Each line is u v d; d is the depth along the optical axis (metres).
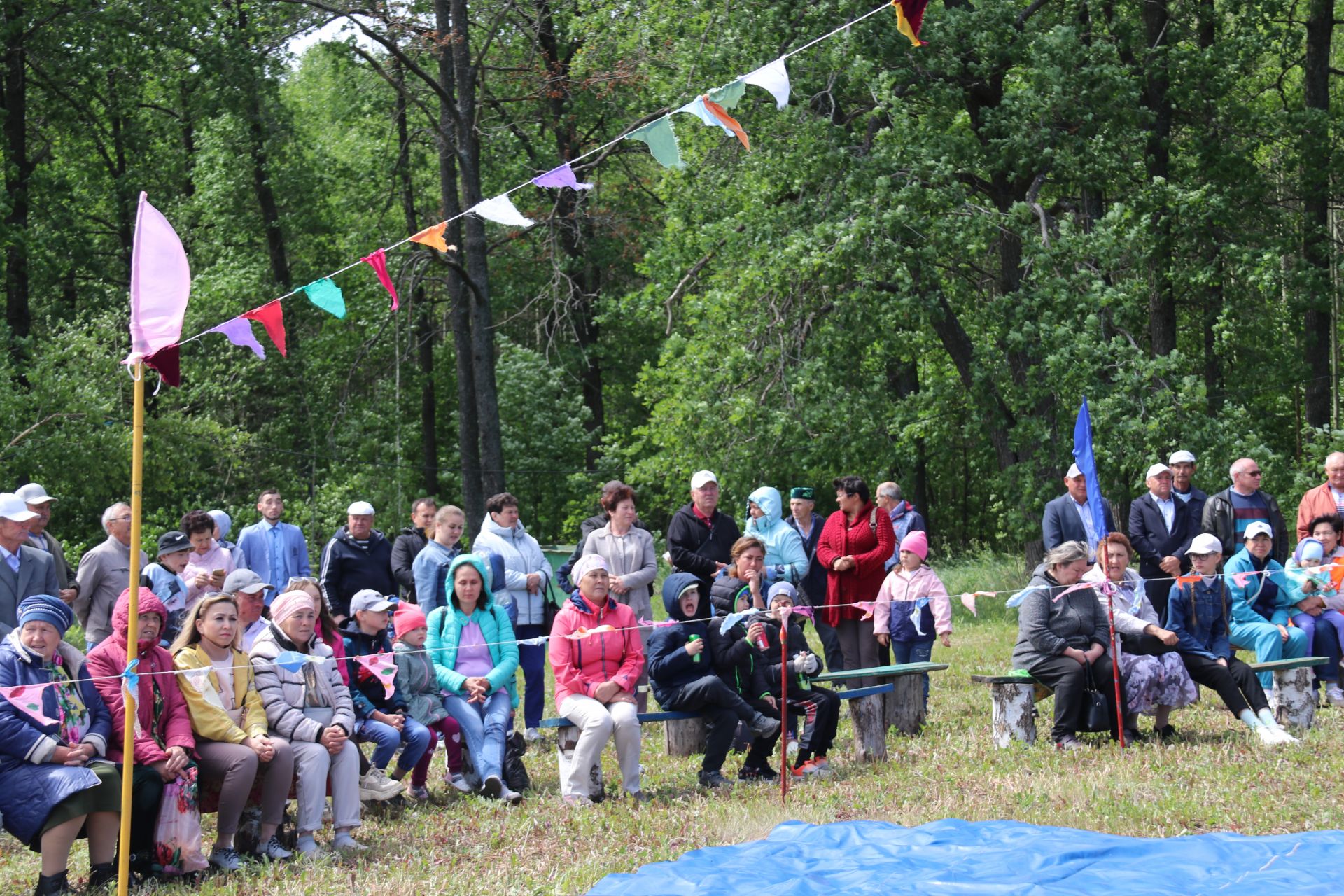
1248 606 10.38
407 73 25.36
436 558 9.90
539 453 30.94
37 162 26.33
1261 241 21.50
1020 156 18.11
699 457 19.31
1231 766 8.34
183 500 25.20
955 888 5.51
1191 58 20.11
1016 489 18.09
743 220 18.97
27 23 24.45
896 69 18.27
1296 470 20.98
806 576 10.60
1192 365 18.48
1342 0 26.25
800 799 7.95
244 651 7.75
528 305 27.48
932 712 10.95
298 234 30.31
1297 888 5.32
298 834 7.19
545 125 28.12
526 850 7.05
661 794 8.38
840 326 17.91
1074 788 7.79
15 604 8.81
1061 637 9.36
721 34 18.80
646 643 9.14
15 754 6.38
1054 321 17.22
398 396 29.25
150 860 6.71
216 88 26.78
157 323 5.80
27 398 20.98
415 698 8.37
